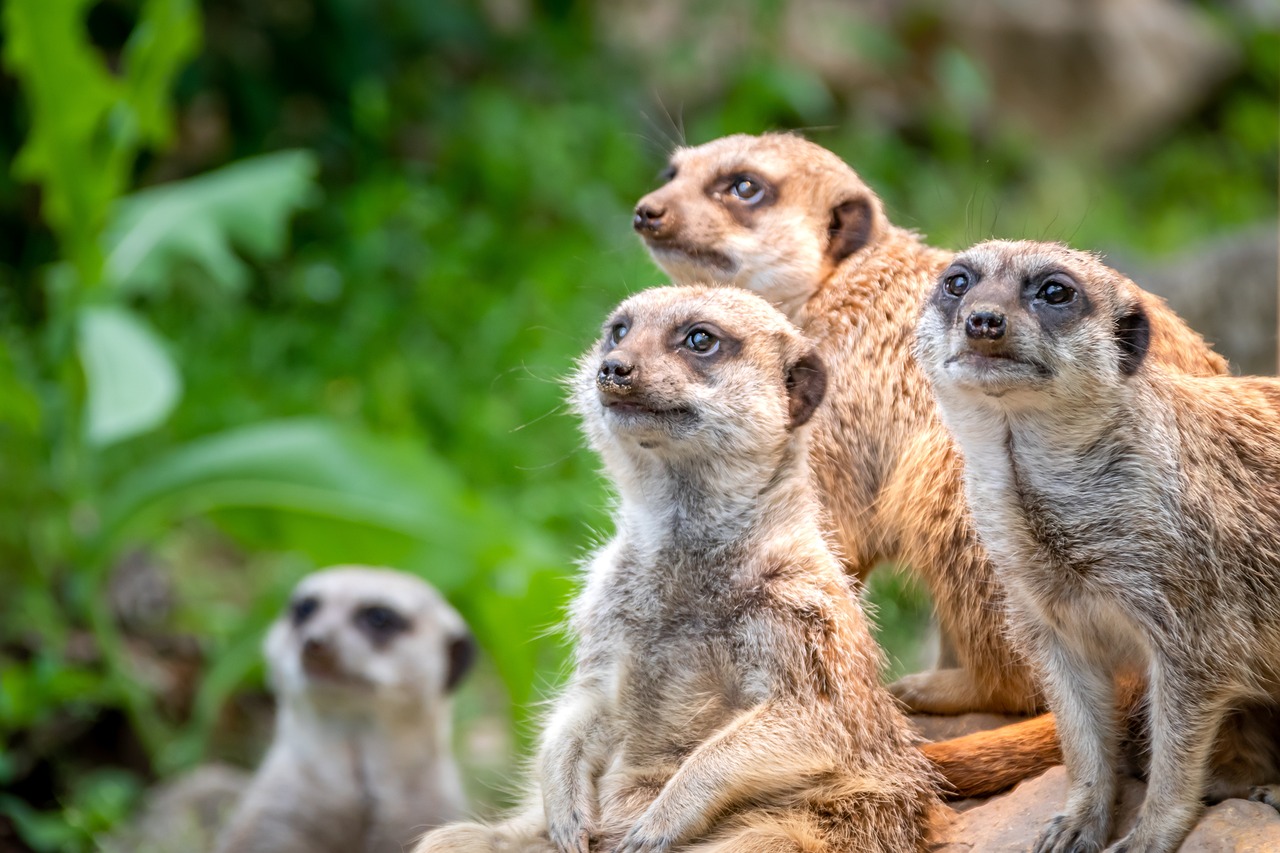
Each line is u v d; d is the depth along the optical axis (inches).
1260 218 721.6
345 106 639.8
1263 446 210.2
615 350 232.1
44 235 599.8
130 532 415.8
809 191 281.1
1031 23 765.9
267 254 566.6
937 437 252.2
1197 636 199.6
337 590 371.9
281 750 366.9
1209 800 207.8
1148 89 784.9
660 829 208.8
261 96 614.9
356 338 557.6
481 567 406.6
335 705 360.2
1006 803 219.8
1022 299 203.8
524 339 546.6
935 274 271.7
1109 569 202.1
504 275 592.7
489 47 681.0
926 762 226.4
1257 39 799.1
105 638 420.8
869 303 270.8
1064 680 209.6
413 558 407.5
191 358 545.6
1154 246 671.8
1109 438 202.2
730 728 214.5
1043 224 666.2
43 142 446.0
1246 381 222.5
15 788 421.7
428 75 676.7
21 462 439.5
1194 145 799.1
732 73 690.8
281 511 407.2
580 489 494.6
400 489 410.3
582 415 250.4
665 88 699.4
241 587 503.5
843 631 219.6
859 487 262.4
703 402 226.8
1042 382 199.3
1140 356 203.3
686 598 227.3
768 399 230.1
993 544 209.8
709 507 228.1
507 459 510.9
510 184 631.8
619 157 644.7
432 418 529.7
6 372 433.1
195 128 663.1
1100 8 776.9
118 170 458.9
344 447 414.6
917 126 730.2
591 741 229.0
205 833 383.2
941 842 218.2
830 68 725.3
